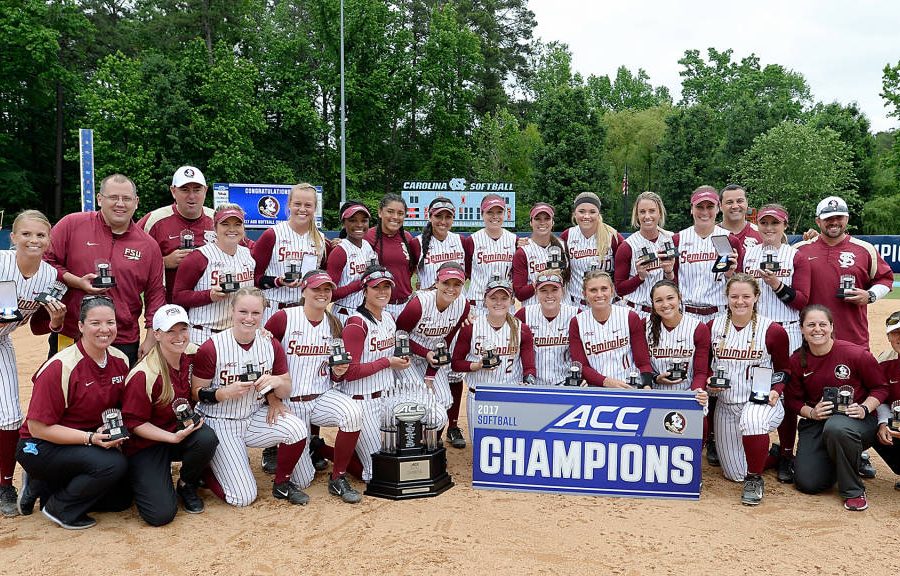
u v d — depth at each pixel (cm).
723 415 603
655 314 611
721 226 718
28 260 518
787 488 585
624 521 509
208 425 539
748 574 424
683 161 4500
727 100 6562
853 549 459
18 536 479
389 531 489
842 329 652
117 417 484
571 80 6081
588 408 568
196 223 686
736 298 581
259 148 4025
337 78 4062
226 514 523
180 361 523
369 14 4031
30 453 481
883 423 548
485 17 5028
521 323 655
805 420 585
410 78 4212
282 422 546
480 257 795
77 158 3456
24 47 3362
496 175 4319
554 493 573
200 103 3531
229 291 584
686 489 557
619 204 5075
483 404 581
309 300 576
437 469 575
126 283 570
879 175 4941
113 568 433
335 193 4209
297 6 4622
